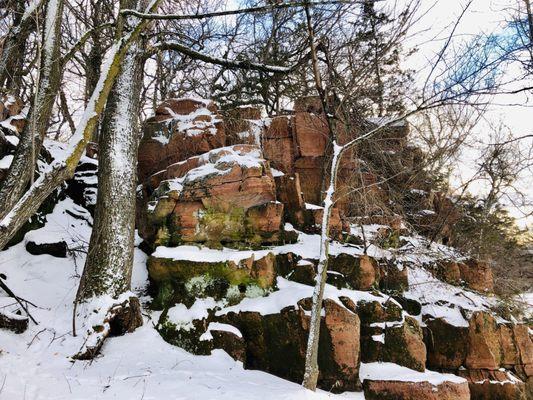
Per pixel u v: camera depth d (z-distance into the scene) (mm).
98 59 14586
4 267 8648
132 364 6461
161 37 11617
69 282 8789
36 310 7426
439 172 14664
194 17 5258
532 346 8695
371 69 8820
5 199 4477
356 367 7047
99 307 7164
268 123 11469
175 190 8875
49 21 5164
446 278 9836
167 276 8133
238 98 14820
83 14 14617
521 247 16719
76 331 6859
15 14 7781
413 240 11242
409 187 12664
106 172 8297
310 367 6066
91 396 4945
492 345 8180
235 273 7809
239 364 6988
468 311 8398
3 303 7348
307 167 11078
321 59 9406
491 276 10297
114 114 8781
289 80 12555
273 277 8172
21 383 5039
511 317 9156
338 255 8711
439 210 13383
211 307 7711
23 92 13719
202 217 8672
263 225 8930
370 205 10398
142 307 8250
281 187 10109
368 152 11586
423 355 7609
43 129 4895
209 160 9547
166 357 6836
